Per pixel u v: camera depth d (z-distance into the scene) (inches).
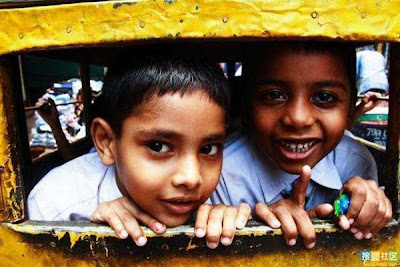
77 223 20.2
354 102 29.1
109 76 23.1
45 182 28.7
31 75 84.0
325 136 26.0
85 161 31.0
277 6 16.4
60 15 17.4
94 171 29.2
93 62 46.2
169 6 16.6
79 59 40.6
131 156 20.6
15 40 17.9
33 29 17.7
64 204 27.1
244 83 30.3
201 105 19.6
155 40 17.1
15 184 19.7
